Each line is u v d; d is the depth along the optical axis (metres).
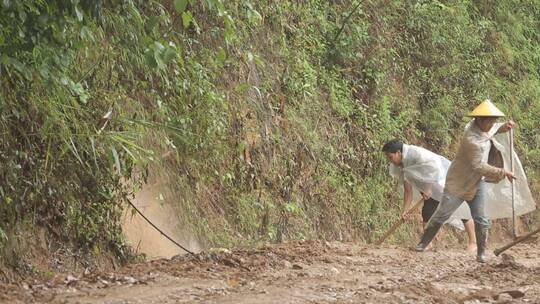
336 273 12.41
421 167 17.09
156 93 14.79
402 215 17.25
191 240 15.27
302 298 9.86
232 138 16.72
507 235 23.20
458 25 24.03
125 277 11.12
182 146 15.54
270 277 11.61
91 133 13.02
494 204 17.06
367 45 21.62
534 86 25.70
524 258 16.23
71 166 12.83
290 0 20.00
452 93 23.31
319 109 19.67
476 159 14.77
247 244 16.19
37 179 12.36
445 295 10.39
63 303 9.32
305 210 18.22
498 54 25.06
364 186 20.03
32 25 11.01
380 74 21.44
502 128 15.40
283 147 18.06
